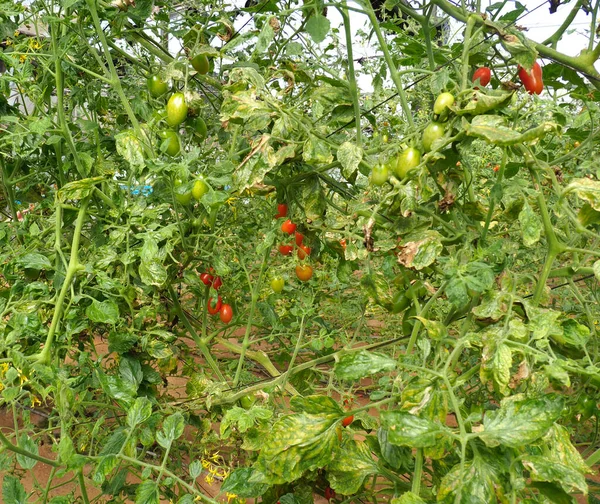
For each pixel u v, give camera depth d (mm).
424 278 1812
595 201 1219
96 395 2312
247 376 2377
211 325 3082
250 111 1551
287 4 2037
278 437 1217
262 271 2258
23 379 1417
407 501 979
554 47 1786
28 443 1180
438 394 1176
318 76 1937
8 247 1904
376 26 1561
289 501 1424
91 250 1990
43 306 1651
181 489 1835
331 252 2158
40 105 1936
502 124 1222
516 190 1634
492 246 1489
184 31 1964
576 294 1610
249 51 2385
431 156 1311
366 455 1410
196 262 2312
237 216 2650
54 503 1166
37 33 2074
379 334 3488
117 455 1220
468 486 1002
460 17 1647
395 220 1543
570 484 905
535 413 989
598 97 1959
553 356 1168
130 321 1982
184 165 1645
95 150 2152
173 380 3141
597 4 1661
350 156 1521
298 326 2516
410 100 3451
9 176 2199
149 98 2170
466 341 1240
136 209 1759
